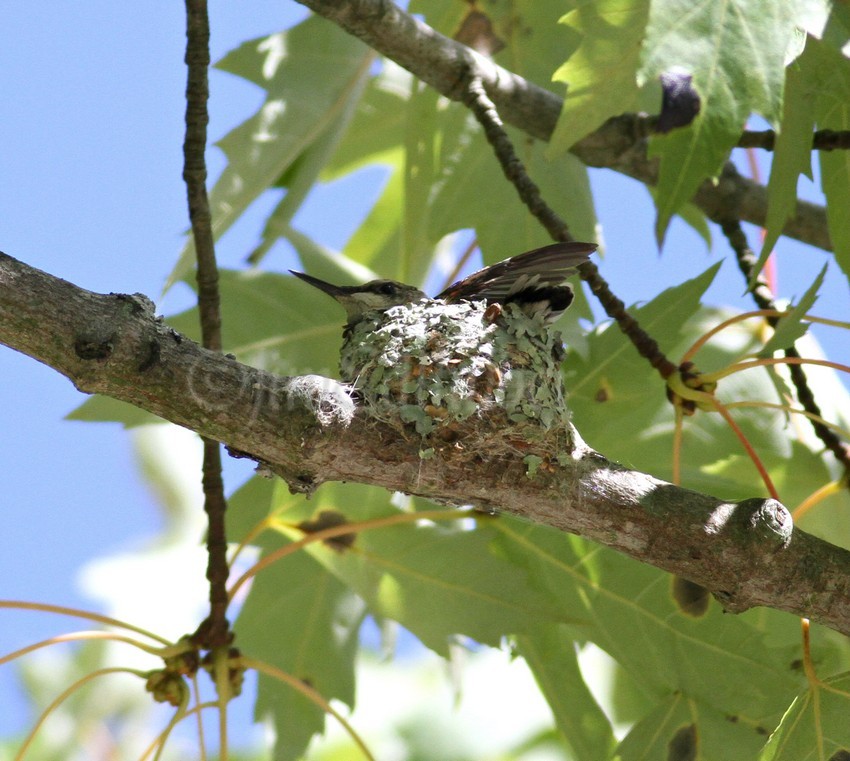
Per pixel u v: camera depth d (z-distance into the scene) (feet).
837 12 18.24
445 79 27.27
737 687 24.17
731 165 32.12
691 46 17.65
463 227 30.83
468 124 31.35
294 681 22.84
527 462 20.15
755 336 32.35
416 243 34.71
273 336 31.07
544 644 26.99
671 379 22.29
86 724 38.29
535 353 22.48
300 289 31.89
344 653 29.48
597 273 23.49
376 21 26.37
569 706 26.78
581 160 31.17
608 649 25.23
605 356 27.04
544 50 31.53
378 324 23.94
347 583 25.96
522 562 25.71
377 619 30.27
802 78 20.33
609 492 20.21
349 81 32.60
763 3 18.02
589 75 23.07
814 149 22.35
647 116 30.48
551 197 31.14
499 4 31.68
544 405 20.99
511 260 24.49
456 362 21.31
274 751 28.63
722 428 30.68
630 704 34.22
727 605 20.42
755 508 20.17
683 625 24.63
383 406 19.86
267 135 31.63
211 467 23.48
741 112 17.60
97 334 17.93
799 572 20.02
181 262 27.22
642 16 22.35
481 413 20.35
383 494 25.64
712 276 26.22
